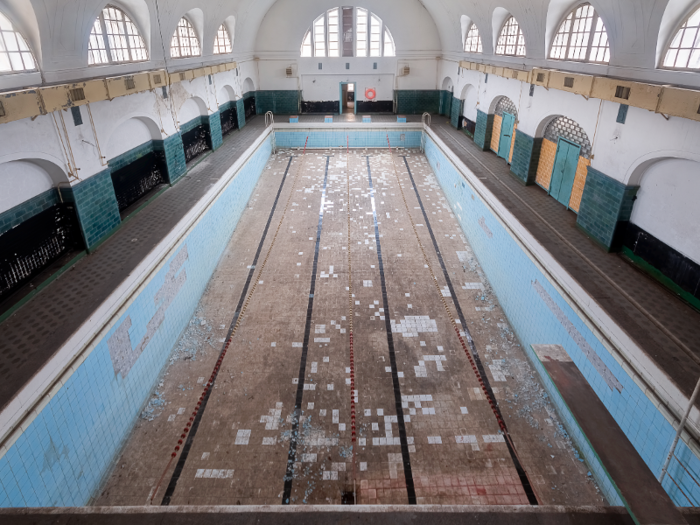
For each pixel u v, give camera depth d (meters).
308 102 17.73
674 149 5.07
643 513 1.63
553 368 2.26
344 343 6.89
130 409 5.46
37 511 1.70
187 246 7.60
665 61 5.34
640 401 4.30
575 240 6.73
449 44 15.38
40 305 5.04
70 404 4.39
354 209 11.57
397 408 5.72
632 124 5.82
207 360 6.59
